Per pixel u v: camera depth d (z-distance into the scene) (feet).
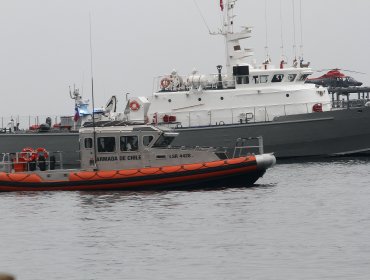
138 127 235.40
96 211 195.52
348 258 142.20
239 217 183.93
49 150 327.67
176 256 146.20
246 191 227.61
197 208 196.54
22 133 329.52
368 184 248.32
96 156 234.99
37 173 234.38
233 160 230.89
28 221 184.55
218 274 133.59
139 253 149.18
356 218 181.47
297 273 133.28
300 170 298.97
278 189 234.17
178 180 228.43
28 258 147.74
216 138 329.72
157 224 176.55
